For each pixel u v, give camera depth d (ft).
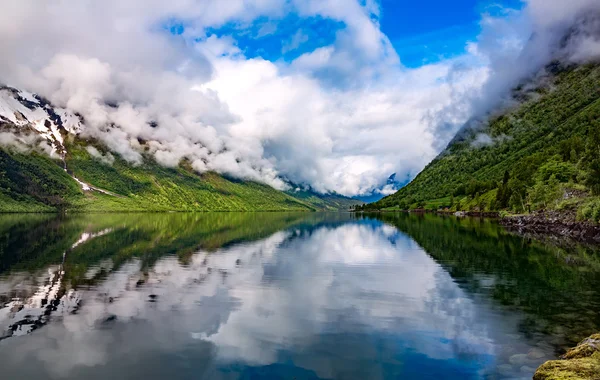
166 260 150.20
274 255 168.25
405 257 161.58
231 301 90.94
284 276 121.49
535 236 242.58
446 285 108.27
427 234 266.98
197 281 112.88
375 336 68.08
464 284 109.60
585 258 153.99
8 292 97.09
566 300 91.45
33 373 53.01
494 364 56.39
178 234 272.51
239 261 150.51
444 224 374.63
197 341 65.26
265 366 55.72
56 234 256.52
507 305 87.66
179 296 94.99
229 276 120.78
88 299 91.15
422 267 137.39
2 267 131.95
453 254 168.66
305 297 94.99
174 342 64.64
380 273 127.03
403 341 65.72
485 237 238.27
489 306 86.94
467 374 53.26
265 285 108.58
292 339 66.49
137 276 118.83
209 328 71.77
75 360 57.21
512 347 62.80
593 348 54.19
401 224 395.55
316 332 70.08
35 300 89.81
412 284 110.01
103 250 177.58
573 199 310.24
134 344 63.57
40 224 368.27
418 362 57.36
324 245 208.23
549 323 74.49
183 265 139.74
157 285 106.83
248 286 107.04
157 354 59.67
